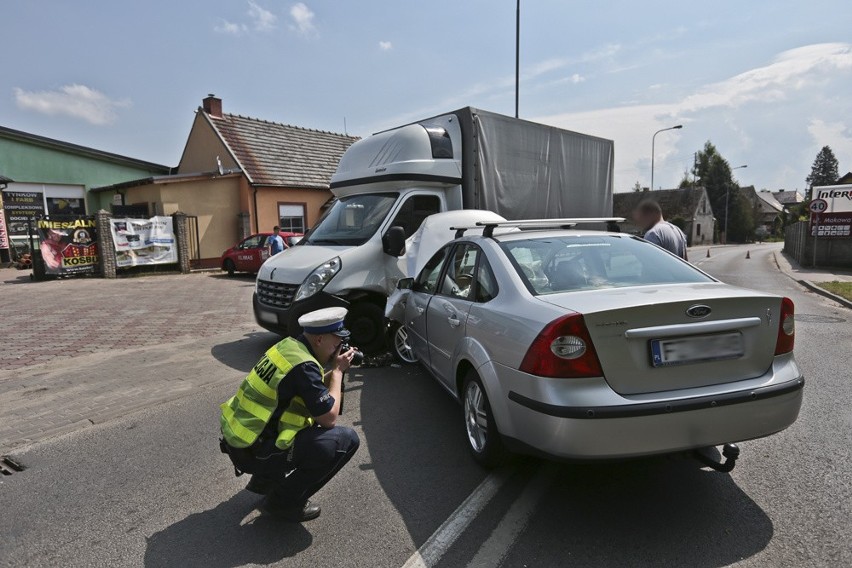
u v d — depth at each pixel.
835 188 18.97
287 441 2.74
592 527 2.85
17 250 19.39
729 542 2.68
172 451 4.00
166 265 17.55
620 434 2.60
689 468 3.51
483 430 3.49
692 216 56.16
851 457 3.61
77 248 15.62
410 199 6.88
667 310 2.71
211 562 2.65
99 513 3.15
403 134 7.09
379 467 3.64
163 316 9.73
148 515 3.12
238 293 12.88
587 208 10.02
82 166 21.16
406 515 3.03
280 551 2.73
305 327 2.90
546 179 8.82
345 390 5.30
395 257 6.48
